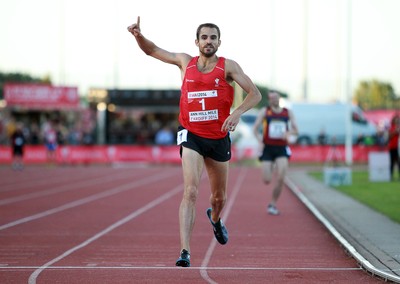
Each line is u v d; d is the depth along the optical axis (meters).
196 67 13.66
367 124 81.06
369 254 15.91
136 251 17.31
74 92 77.38
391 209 26.28
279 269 14.56
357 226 21.27
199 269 14.51
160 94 80.31
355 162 72.06
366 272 14.12
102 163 72.62
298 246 18.33
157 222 23.75
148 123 80.94
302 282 13.01
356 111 81.38
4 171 58.06
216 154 13.81
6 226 22.47
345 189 36.94
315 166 67.88
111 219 24.62
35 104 76.75
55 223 23.34
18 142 60.84
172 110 80.62
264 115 25.52
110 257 16.31
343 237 18.78
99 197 33.88
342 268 14.71
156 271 14.21
